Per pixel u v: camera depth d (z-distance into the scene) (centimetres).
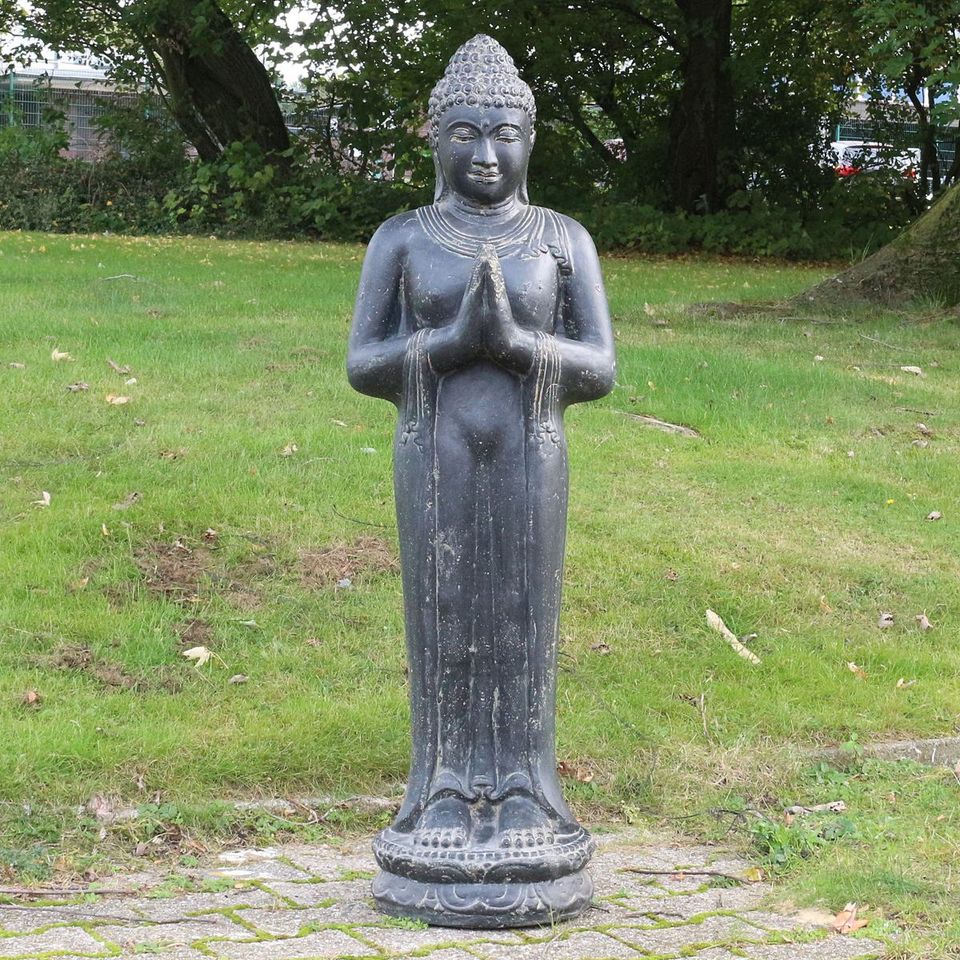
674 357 1126
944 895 429
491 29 2478
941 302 1428
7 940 386
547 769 418
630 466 873
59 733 526
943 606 722
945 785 536
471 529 408
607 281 1712
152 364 997
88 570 679
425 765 416
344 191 2458
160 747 521
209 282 1438
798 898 429
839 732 588
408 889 404
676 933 398
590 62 2747
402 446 414
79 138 3173
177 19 2411
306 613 660
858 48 2620
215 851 471
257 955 376
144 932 395
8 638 609
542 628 413
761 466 890
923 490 877
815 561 753
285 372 1008
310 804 508
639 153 2703
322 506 766
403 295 422
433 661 413
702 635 672
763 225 2441
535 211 428
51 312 1155
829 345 1242
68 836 468
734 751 558
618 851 479
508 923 397
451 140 419
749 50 2658
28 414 861
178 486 771
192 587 676
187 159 2652
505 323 399
